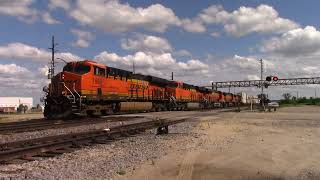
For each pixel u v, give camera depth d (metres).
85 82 33.22
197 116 41.22
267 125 28.25
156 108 55.66
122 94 41.41
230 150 14.74
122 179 9.87
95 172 10.59
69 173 10.41
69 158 12.79
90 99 34.06
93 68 34.69
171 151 14.50
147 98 50.06
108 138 18.27
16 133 20.59
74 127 24.28
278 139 18.81
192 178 10.07
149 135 20.59
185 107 66.25
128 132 21.14
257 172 10.72
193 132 22.38
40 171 10.62
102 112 38.41
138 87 46.88
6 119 43.09
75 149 14.65
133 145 16.23
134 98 45.19
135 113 47.44
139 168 11.22
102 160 12.51
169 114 45.69
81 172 10.55
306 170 11.11
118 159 12.70
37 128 23.08
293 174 10.55
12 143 14.70
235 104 108.88
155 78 53.56
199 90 77.94
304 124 29.27
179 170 11.00
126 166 11.48
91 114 36.00
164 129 21.22
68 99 32.47
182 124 28.80
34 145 14.14
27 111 95.81
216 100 89.31
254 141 17.89
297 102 156.62
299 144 16.88
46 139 16.23
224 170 10.98
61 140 15.89
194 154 13.72
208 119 35.59
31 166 11.32
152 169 11.12
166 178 10.07
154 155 13.54
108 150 14.72
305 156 13.59
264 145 16.39
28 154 12.88
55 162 12.03
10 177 9.77
